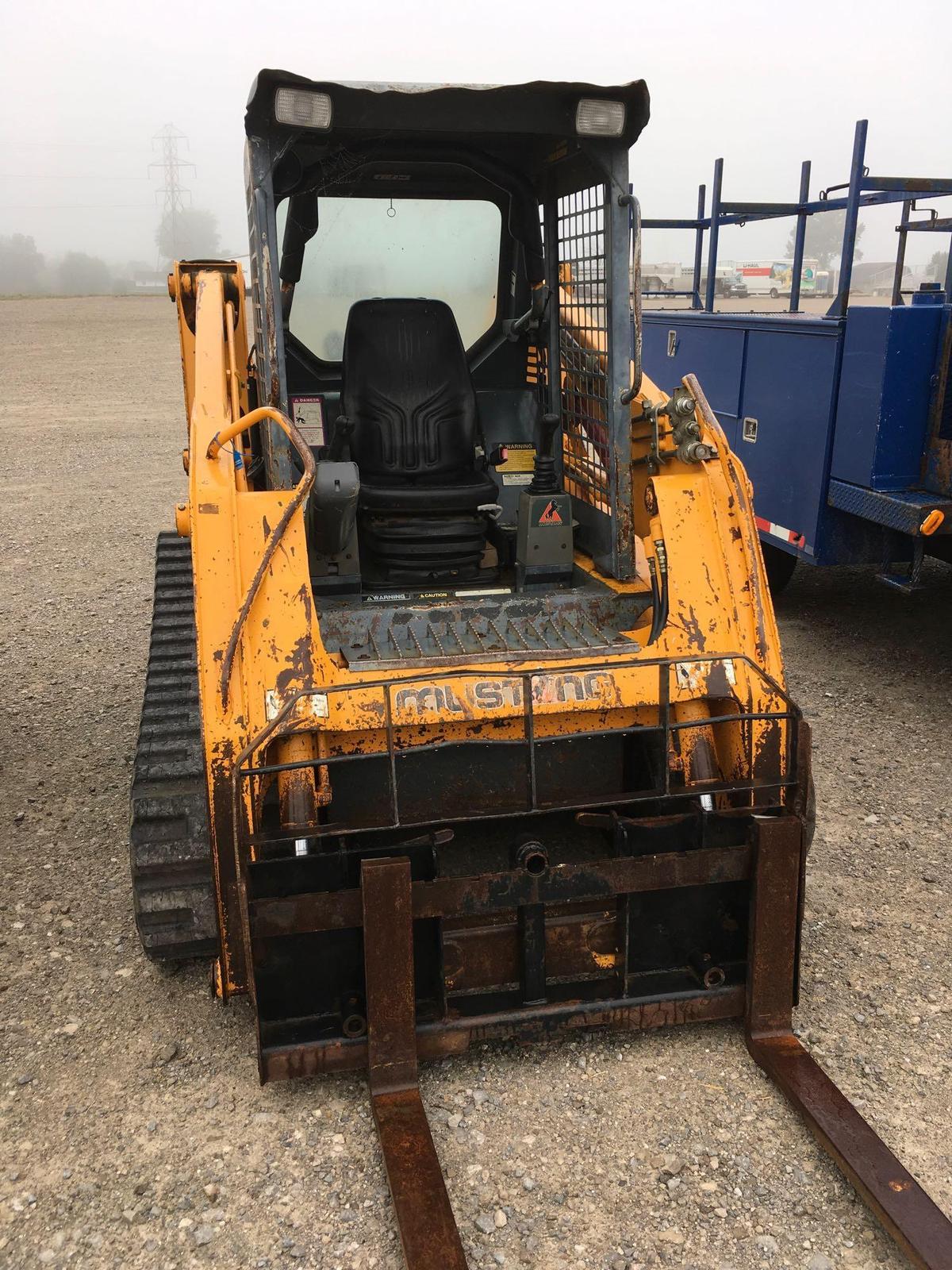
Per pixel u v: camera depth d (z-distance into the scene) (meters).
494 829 3.53
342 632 3.33
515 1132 2.62
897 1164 2.38
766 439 5.91
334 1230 2.35
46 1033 3.00
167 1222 2.37
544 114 3.31
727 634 3.10
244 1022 3.04
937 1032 2.96
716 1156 2.54
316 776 2.83
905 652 6.01
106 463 12.47
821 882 3.72
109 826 4.15
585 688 2.95
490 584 3.97
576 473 4.17
